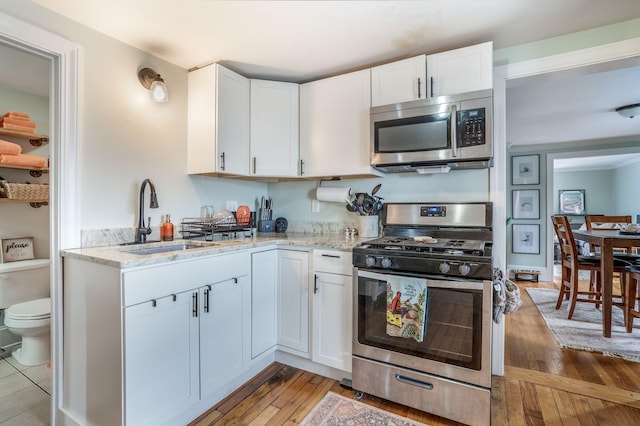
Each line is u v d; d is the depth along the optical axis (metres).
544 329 2.94
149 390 1.42
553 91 2.84
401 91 2.06
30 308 2.26
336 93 2.31
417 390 1.70
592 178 7.98
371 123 2.11
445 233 2.15
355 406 1.78
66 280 1.62
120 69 1.89
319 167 2.38
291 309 2.16
